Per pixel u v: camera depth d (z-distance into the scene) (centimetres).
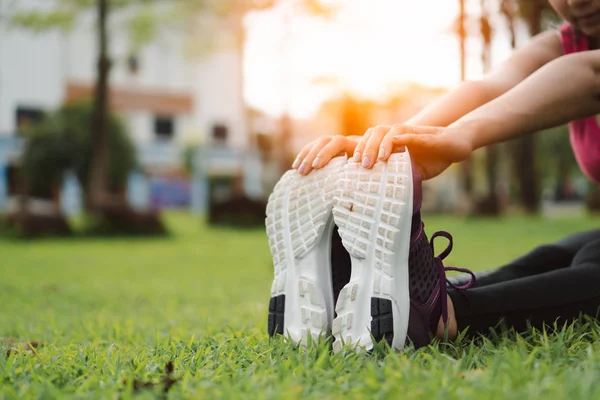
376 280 136
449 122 173
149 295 408
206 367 136
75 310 334
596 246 165
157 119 2519
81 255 838
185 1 1688
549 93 158
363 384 110
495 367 114
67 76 2361
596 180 199
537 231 1033
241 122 2609
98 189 1351
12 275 576
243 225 1442
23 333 237
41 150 1772
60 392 116
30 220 1197
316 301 145
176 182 2570
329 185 145
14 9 1836
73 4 1571
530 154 1689
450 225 1227
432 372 113
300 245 147
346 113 2262
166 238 1216
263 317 251
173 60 2494
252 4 1714
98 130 1392
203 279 534
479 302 150
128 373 128
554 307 153
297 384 111
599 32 170
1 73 2289
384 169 138
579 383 101
